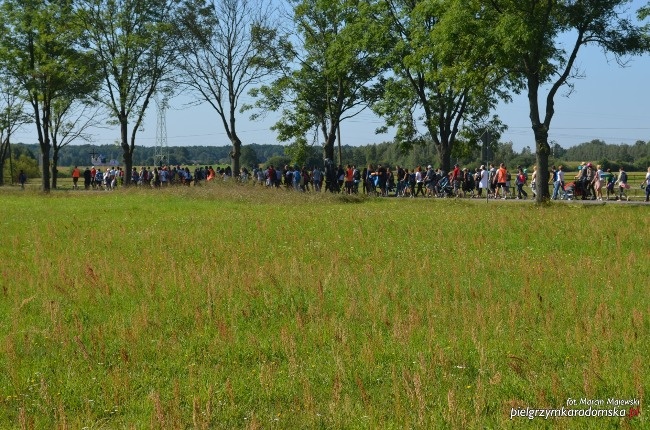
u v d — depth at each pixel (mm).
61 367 8352
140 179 60281
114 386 7551
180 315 10656
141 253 17312
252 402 7281
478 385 7133
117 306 11422
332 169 47844
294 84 56438
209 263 14914
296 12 55250
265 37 54875
